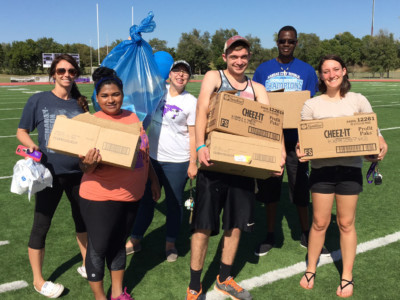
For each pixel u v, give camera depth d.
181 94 3.20
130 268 3.21
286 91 3.53
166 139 3.21
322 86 2.87
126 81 3.15
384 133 9.49
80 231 2.90
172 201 3.30
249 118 2.51
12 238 3.77
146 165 2.55
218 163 2.38
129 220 2.50
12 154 7.33
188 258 3.40
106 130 2.23
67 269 3.17
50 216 2.70
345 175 2.63
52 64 2.61
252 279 3.02
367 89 27.11
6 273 3.08
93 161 2.17
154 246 3.64
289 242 3.72
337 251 3.48
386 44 61.25
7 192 5.18
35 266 2.74
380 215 4.30
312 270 2.90
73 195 2.73
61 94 2.66
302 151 2.62
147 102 3.17
